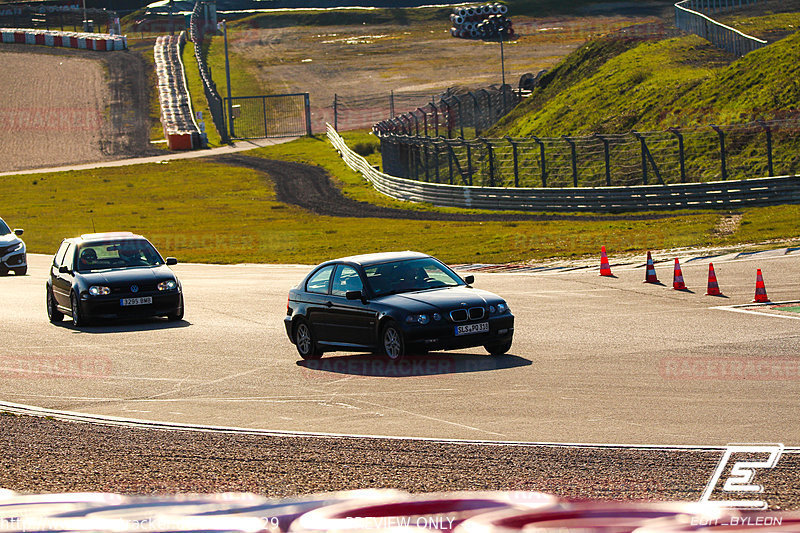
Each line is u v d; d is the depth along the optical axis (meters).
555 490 23.39
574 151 159.12
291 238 153.00
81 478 26.48
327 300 50.00
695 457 26.45
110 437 32.09
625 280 81.25
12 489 25.25
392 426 32.81
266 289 89.44
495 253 114.25
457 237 134.75
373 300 47.91
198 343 57.00
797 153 156.75
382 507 11.62
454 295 47.62
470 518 10.46
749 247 98.31
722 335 51.06
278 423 34.12
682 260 92.75
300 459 28.02
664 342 49.72
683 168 149.38
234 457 28.52
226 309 74.69
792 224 113.62
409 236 141.50
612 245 112.06
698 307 63.31
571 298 71.75
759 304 62.84
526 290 78.31
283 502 12.75
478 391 38.59
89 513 13.03
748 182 138.25
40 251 152.38
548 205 160.25
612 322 58.38
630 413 33.25
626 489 23.27
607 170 154.75
